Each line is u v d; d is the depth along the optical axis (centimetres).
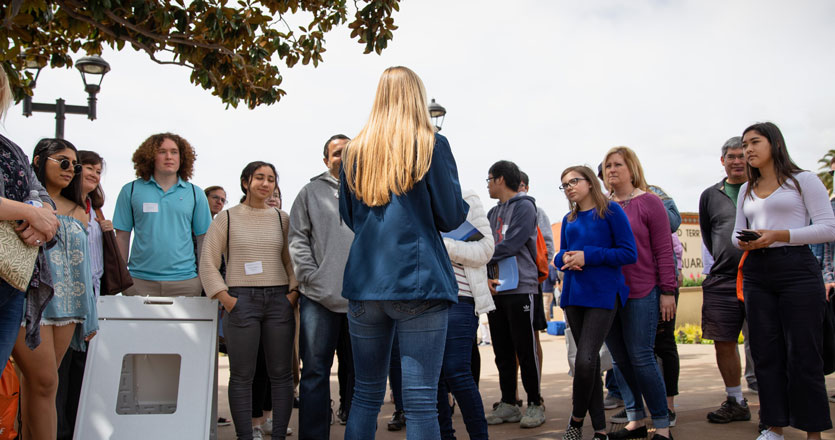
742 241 339
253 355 365
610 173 404
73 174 336
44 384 284
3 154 228
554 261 375
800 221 340
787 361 340
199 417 343
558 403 538
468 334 344
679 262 510
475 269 362
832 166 514
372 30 500
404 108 244
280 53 528
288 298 375
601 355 438
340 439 418
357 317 246
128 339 352
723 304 430
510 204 468
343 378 479
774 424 339
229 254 374
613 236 360
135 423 339
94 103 765
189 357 353
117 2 405
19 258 213
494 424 455
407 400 234
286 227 390
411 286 228
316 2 527
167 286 423
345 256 354
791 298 335
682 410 477
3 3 388
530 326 443
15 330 221
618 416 434
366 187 242
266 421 459
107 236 395
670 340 422
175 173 447
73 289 302
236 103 534
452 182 243
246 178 391
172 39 454
